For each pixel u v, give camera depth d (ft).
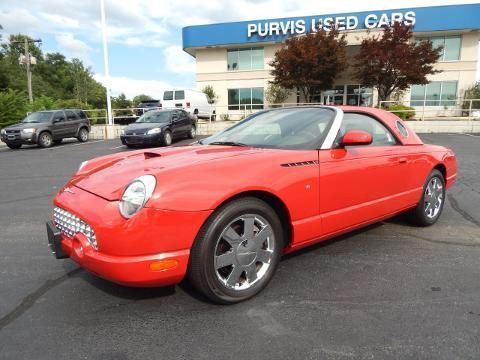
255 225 8.86
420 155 12.97
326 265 10.78
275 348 7.11
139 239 7.30
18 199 20.44
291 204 9.09
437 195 14.24
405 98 87.86
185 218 7.52
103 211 7.58
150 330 7.74
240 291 8.61
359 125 11.54
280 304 8.68
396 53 69.72
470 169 26.78
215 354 6.97
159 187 7.45
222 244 8.38
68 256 8.76
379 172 11.27
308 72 76.89
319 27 80.02
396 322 7.89
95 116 80.94
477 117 67.51
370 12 84.23
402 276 10.05
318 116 11.19
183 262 7.68
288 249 9.62
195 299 8.89
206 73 99.19
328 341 7.29
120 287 9.58
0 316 8.34
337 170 10.07
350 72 89.20
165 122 48.98
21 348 7.20
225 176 8.09
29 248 12.59
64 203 8.54
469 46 84.94
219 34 92.94
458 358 6.75
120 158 10.52
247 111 91.30
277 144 10.53
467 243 12.45
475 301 8.73
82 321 8.10
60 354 7.01
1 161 37.96
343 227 10.52
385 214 11.81
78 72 197.36
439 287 9.43
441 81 87.04
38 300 9.03
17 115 71.41
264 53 94.84
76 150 46.93
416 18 82.74
